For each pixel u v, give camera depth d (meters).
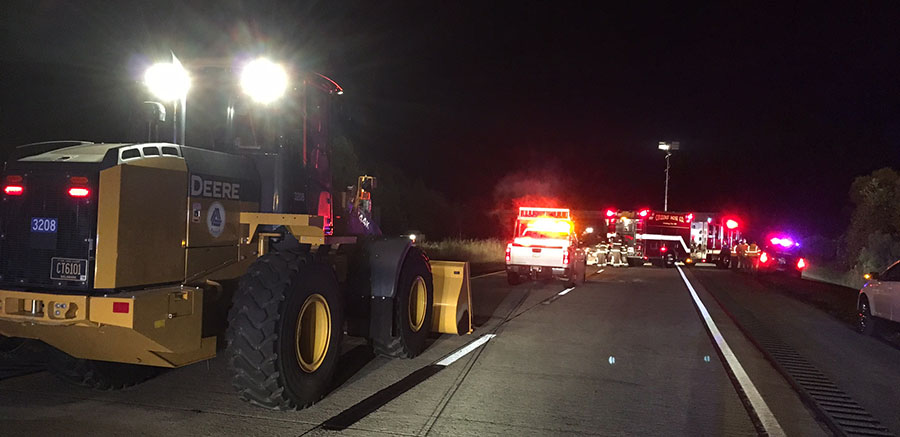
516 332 11.40
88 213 5.60
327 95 8.30
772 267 27.78
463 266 10.81
